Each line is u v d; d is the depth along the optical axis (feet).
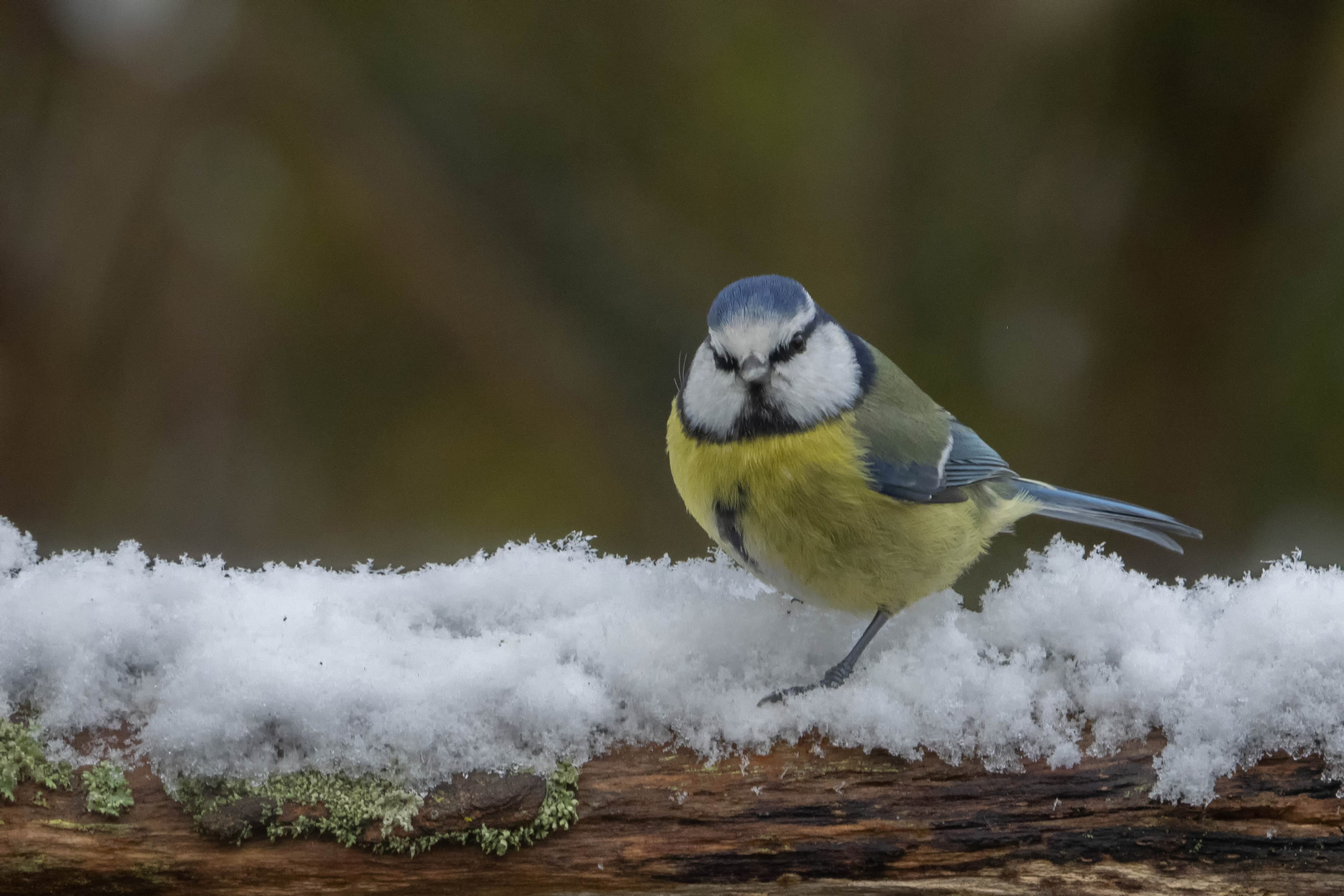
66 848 13.71
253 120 36.94
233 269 36.91
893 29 37.68
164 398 36.11
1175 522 22.20
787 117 38.58
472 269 38.04
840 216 38.09
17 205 34.86
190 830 13.82
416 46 37.42
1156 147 35.09
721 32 38.40
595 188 38.58
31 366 34.86
